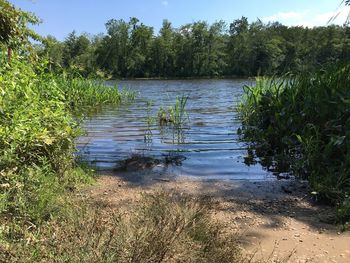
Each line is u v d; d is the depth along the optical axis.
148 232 2.98
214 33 98.12
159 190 5.14
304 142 6.30
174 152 7.67
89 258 2.65
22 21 5.36
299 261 3.45
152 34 99.69
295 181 5.80
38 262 2.74
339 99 6.59
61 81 15.04
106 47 97.75
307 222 4.30
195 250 3.04
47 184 4.14
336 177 5.23
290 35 68.19
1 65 5.71
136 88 36.41
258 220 4.32
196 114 13.84
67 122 5.67
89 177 5.43
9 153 4.14
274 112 8.41
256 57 66.06
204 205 4.02
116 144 8.40
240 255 3.28
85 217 3.40
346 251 3.64
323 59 9.33
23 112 4.96
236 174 6.19
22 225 3.35
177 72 98.44
